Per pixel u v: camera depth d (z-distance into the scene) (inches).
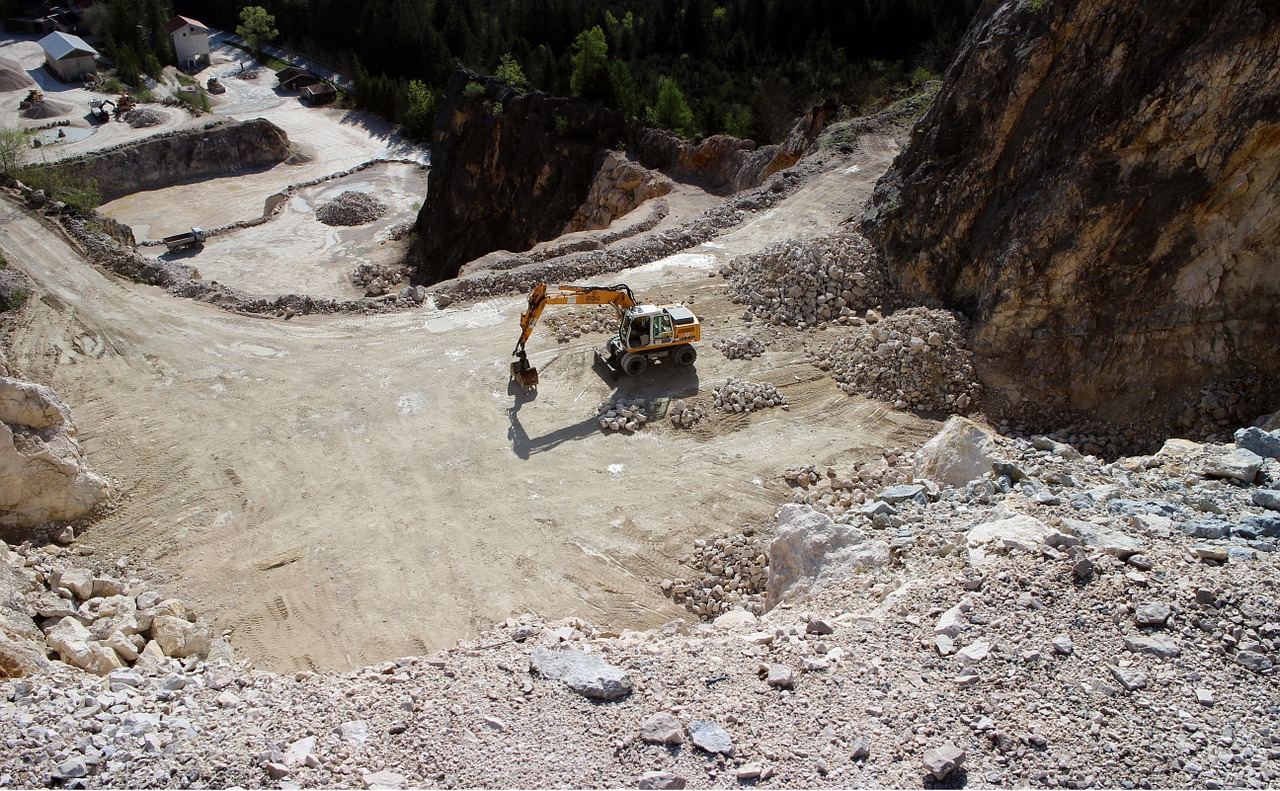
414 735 434.3
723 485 887.1
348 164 3230.8
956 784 376.5
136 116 3166.8
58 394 1034.7
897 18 3607.3
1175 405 904.3
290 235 2518.5
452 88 2436.0
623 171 2011.6
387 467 922.1
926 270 1139.3
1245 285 887.1
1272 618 457.4
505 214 2342.5
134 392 1043.3
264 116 3659.0
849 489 864.3
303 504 871.1
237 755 418.9
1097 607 475.8
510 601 753.0
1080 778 375.9
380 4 4212.6
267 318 1219.9
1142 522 572.4
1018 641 457.1
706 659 492.7
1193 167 886.4
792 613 585.3
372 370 1088.2
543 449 945.5
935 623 487.5
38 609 695.1
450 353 1120.2
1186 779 373.1
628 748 410.9
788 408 1007.0
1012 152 1049.5
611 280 1280.8
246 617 740.7
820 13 3695.9
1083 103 970.7
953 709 418.0
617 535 825.5
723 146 1966.0
